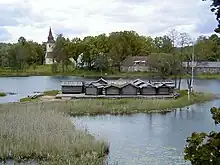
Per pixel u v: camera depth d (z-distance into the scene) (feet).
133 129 122.93
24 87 297.74
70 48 476.54
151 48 475.72
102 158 80.94
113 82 243.81
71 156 73.97
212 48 320.09
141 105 169.27
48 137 83.71
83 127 116.98
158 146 97.04
